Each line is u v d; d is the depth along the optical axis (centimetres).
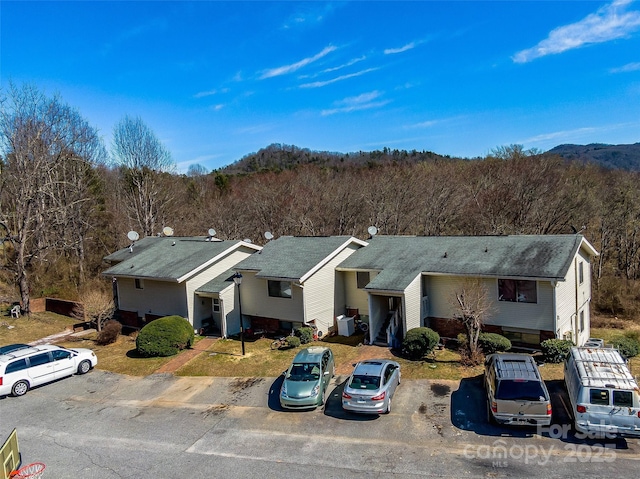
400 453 1284
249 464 1274
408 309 2178
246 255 3034
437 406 1567
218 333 2705
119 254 3400
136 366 2206
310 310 2442
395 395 1677
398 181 5231
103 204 5106
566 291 2136
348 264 2602
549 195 4197
